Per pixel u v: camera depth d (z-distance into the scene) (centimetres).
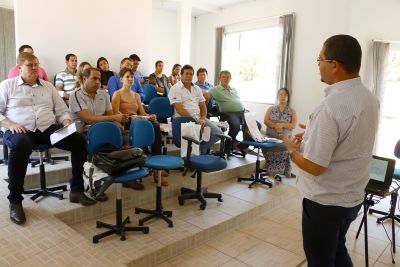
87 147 254
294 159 135
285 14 571
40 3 416
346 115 117
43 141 257
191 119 332
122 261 205
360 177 128
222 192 350
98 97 308
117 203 235
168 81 550
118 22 488
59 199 265
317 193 129
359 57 122
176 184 327
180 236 244
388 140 536
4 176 295
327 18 512
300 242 267
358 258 248
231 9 682
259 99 668
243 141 378
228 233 279
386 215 320
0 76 560
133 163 224
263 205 320
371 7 494
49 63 432
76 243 195
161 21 724
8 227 208
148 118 329
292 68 569
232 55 710
